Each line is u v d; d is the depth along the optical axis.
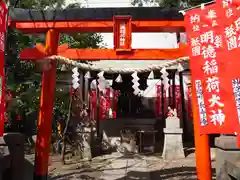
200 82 5.31
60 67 11.59
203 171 6.45
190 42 5.49
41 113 6.88
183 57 6.15
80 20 6.81
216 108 5.08
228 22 4.84
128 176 8.68
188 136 15.55
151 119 13.86
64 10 6.81
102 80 6.50
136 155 12.33
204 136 6.52
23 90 8.80
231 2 4.76
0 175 5.17
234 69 4.72
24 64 8.48
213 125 5.08
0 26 5.10
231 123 4.81
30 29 6.96
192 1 8.07
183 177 8.46
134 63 12.83
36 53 6.79
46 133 6.83
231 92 4.79
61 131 12.36
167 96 15.70
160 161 10.97
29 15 6.86
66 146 12.18
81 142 11.62
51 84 6.91
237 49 4.67
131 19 6.52
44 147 6.80
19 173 6.05
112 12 6.69
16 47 8.23
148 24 6.68
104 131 13.91
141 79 13.78
